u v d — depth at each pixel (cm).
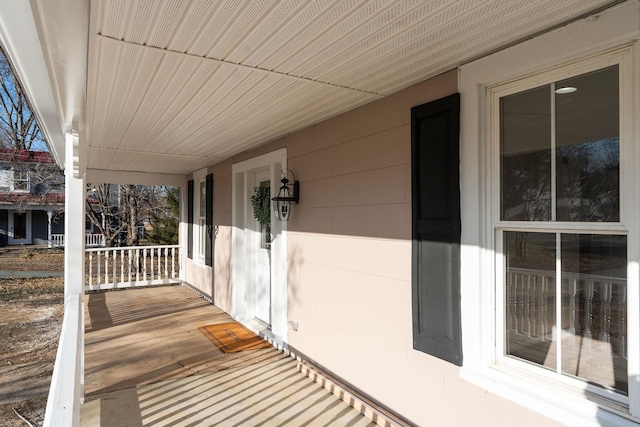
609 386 179
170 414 299
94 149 510
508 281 220
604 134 180
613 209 176
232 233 572
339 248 337
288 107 316
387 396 286
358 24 185
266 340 466
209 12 173
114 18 178
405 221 272
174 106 314
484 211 224
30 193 1791
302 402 316
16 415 329
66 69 152
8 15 135
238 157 547
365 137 309
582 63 186
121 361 405
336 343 340
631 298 167
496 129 222
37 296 925
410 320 268
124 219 1567
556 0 164
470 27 188
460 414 232
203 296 711
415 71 243
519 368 212
